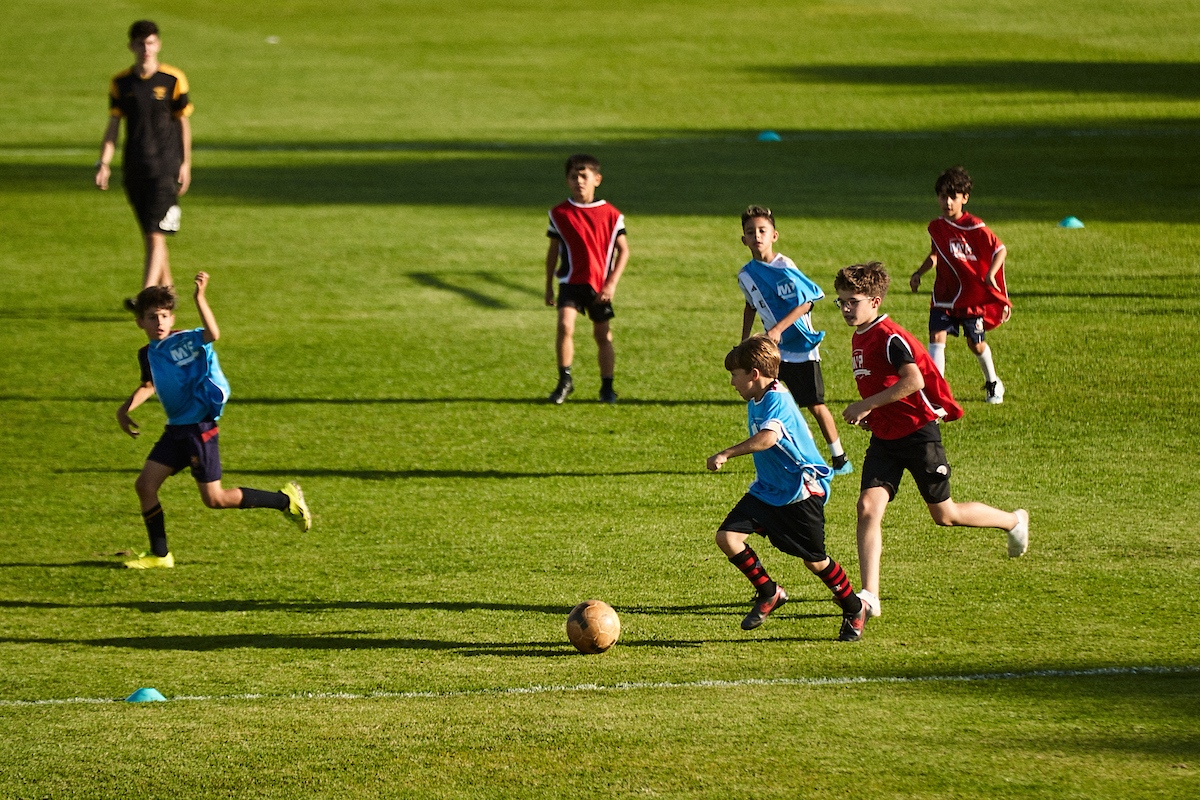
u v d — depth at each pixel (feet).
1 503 109.91
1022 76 394.93
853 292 79.00
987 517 81.97
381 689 70.64
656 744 59.21
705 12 535.19
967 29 490.90
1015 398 132.67
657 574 90.68
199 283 90.17
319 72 409.69
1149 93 359.46
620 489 111.24
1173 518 98.68
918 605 82.23
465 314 173.78
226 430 129.29
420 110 347.36
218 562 95.61
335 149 297.12
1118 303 168.14
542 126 324.80
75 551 98.63
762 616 76.74
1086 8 531.50
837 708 63.62
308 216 232.53
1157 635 75.51
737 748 58.34
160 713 66.18
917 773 54.85
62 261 201.16
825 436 113.09
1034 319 161.79
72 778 57.21
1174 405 128.88
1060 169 264.52
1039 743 58.03
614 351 148.87
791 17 521.65
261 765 58.18
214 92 375.04
